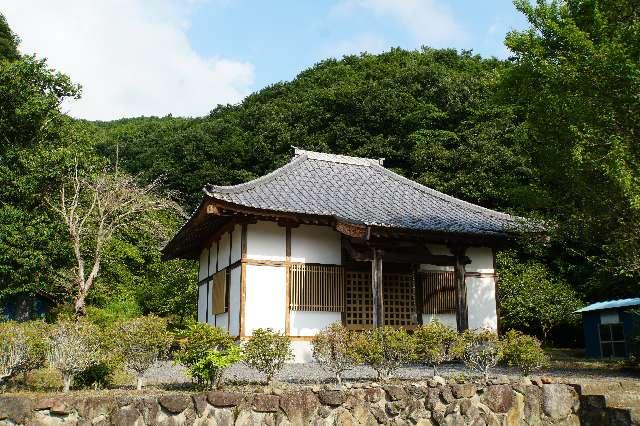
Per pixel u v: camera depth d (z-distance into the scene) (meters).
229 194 11.86
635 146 8.77
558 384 6.38
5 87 16.83
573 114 8.69
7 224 16.20
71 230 15.47
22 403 4.88
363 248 12.55
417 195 15.21
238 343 11.61
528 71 9.71
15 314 16.84
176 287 18.70
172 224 23.53
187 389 7.08
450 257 12.56
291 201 12.53
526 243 12.05
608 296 19.59
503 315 18.58
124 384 7.70
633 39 8.59
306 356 12.00
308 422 5.46
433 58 36.19
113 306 18.22
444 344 8.33
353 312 12.75
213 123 34.75
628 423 5.66
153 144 34.19
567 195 9.73
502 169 24.00
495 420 6.05
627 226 8.93
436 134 27.62
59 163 16.09
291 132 31.48
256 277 12.05
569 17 9.11
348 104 30.56
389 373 8.48
